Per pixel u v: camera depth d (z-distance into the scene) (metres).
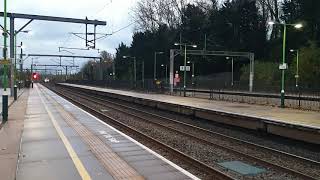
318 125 18.83
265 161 13.19
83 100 47.75
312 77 74.75
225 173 11.62
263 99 42.12
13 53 43.31
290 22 90.75
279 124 19.62
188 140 18.36
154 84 70.25
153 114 31.44
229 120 24.69
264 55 99.00
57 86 113.81
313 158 15.23
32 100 43.84
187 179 10.16
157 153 13.71
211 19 102.19
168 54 104.88
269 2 101.06
